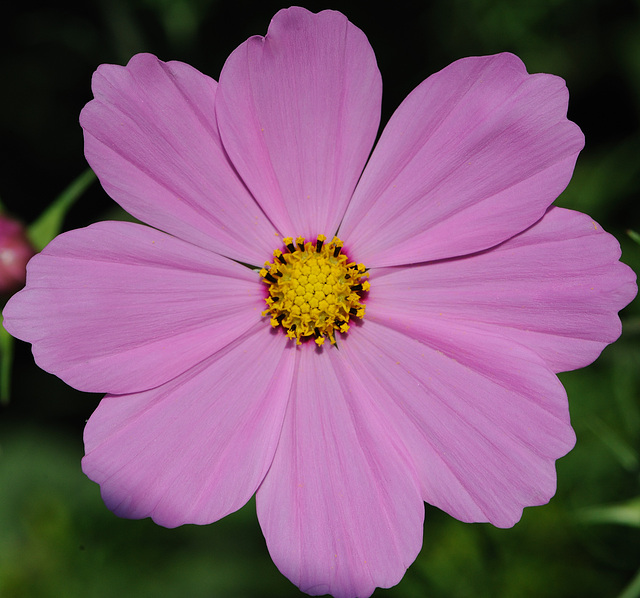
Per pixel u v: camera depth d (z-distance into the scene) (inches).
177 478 9.5
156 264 9.6
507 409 9.5
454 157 9.6
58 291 9.4
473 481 9.5
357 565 9.5
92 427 9.4
